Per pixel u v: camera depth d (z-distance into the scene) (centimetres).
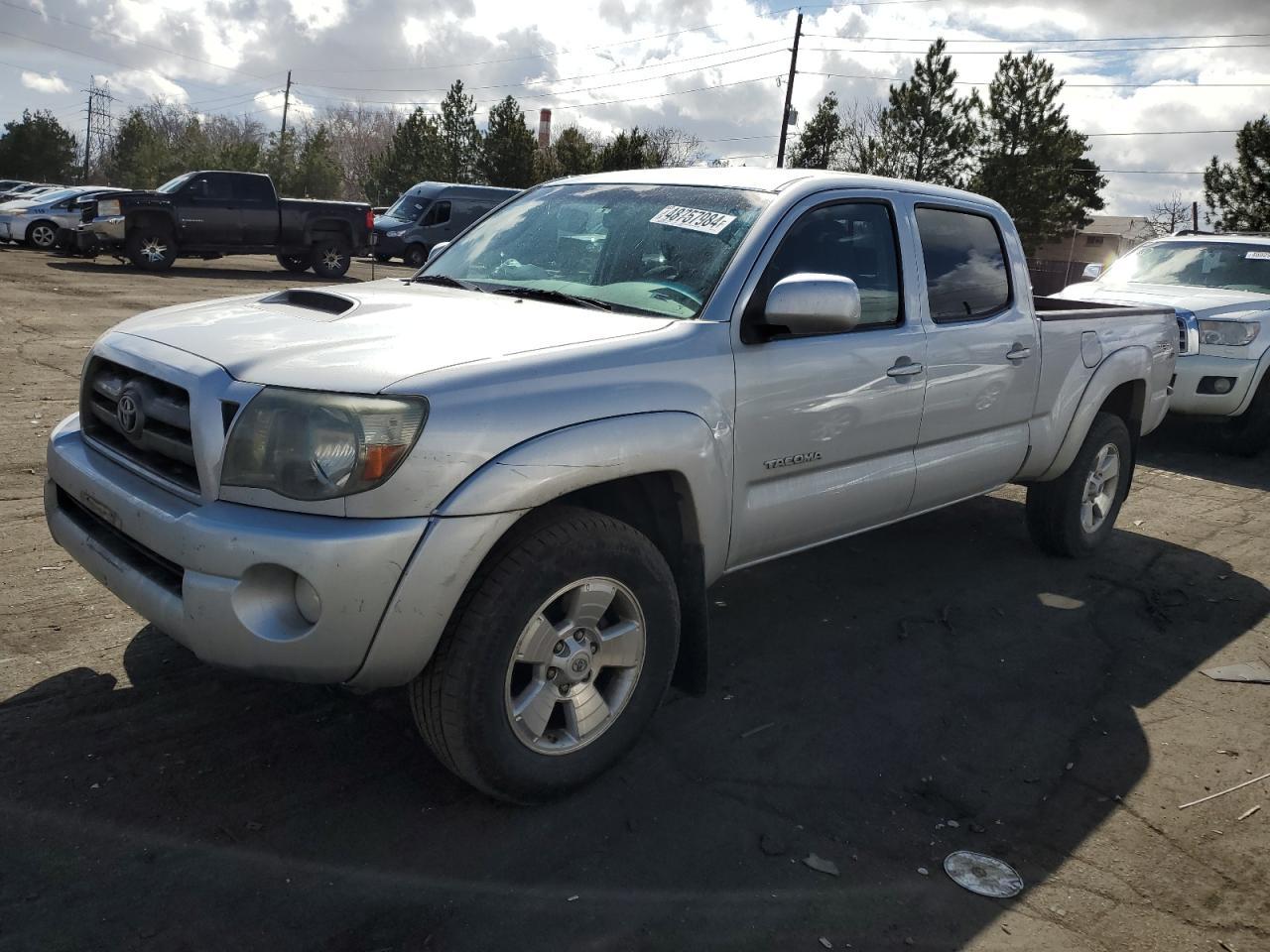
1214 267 927
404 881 256
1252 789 324
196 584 249
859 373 365
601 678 306
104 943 227
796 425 344
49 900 239
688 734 338
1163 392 572
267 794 287
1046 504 526
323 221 2072
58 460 310
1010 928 253
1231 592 511
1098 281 977
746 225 346
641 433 285
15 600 398
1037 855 284
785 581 488
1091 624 458
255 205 1992
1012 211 4178
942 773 325
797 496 354
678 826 286
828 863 274
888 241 395
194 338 291
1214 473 792
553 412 268
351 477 244
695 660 330
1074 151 4203
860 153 4434
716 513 318
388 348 272
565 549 271
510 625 264
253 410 252
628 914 249
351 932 237
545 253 382
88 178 8594
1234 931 256
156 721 320
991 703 376
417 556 246
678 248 350
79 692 333
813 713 359
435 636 254
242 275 2062
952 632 439
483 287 370
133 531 269
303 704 336
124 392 288
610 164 3819
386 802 288
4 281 1541
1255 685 404
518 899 252
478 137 5041
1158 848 290
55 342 1007
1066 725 362
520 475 258
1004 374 442
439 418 250
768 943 242
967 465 437
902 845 285
